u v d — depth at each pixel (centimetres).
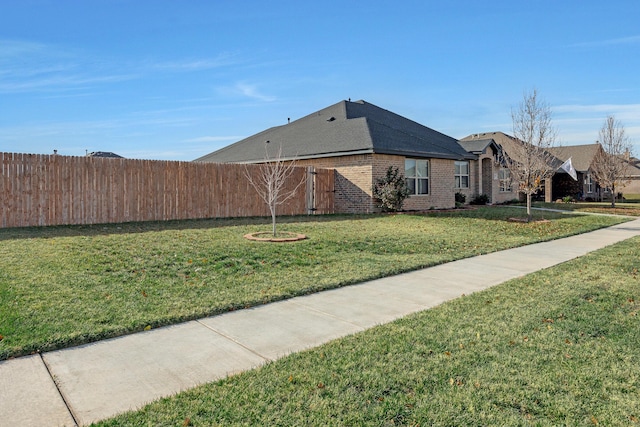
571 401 313
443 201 2022
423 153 1842
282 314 513
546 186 3097
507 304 554
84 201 1155
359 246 956
